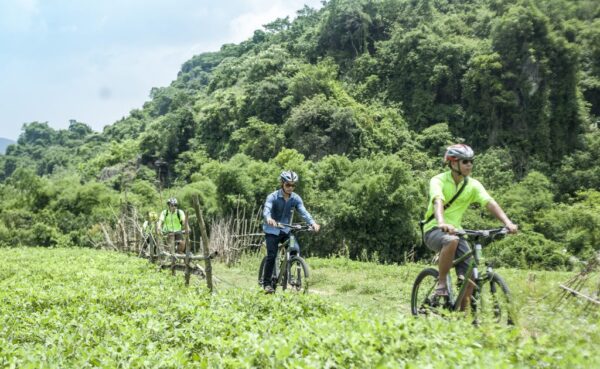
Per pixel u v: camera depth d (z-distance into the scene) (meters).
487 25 85.69
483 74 72.50
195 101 105.12
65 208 44.88
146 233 16.30
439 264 5.88
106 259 14.80
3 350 5.07
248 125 78.56
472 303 5.52
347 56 95.62
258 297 6.86
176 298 7.54
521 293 5.25
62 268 12.29
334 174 45.72
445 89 79.69
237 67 104.94
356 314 5.08
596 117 73.38
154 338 5.52
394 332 4.20
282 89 79.44
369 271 14.28
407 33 86.06
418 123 78.94
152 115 140.38
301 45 100.69
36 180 46.03
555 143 68.75
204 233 8.95
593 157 65.25
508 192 46.00
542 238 24.67
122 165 86.75
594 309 5.93
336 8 97.25
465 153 5.87
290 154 49.91
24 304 7.54
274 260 8.62
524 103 69.81
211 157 81.19
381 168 41.97
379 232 40.72
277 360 3.94
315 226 8.43
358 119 71.31
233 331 5.33
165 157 86.50
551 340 4.13
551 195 45.91
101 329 5.98
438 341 4.02
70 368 4.58
